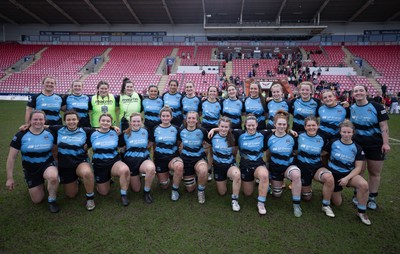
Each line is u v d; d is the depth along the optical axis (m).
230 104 4.97
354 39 26.88
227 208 3.61
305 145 3.65
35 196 3.55
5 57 25.66
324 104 4.20
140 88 21.52
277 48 26.59
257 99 4.89
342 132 3.42
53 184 3.35
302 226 3.17
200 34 28.17
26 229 3.01
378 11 23.12
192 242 2.81
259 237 2.92
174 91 5.40
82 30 28.45
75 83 4.61
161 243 2.78
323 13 23.88
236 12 23.75
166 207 3.61
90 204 3.48
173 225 3.14
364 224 3.22
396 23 25.95
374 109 3.54
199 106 5.33
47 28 28.45
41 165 3.50
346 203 3.82
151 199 3.77
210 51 26.81
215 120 5.05
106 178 3.80
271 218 3.35
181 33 28.34
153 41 28.58
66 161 3.57
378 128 3.57
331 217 3.39
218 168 3.87
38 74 23.00
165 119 3.96
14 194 3.94
